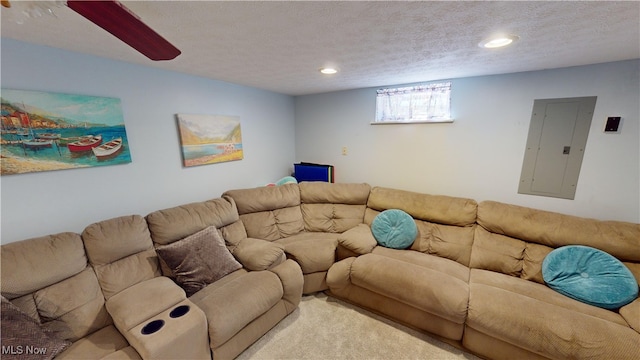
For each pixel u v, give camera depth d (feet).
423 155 9.14
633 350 3.91
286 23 3.92
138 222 5.71
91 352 4.16
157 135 7.06
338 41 4.73
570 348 4.17
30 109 4.90
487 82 7.63
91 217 5.97
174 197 7.69
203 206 7.02
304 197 9.63
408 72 7.25
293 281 6.24
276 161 11.50
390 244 7.78
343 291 6.91
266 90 10.52
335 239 8.27
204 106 8.19
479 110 7.88
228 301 5.09
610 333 4.15
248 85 9.43
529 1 3.27
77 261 4.77
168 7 3.35
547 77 6.79
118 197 6.40
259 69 6.92
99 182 6.03
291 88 10.07
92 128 5.74
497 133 7.72
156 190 7.21
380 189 9.11
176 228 6.17
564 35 4.42
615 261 5.30
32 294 4.26
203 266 5.86
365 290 6.54
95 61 5.70
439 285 5.55
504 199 7.96
